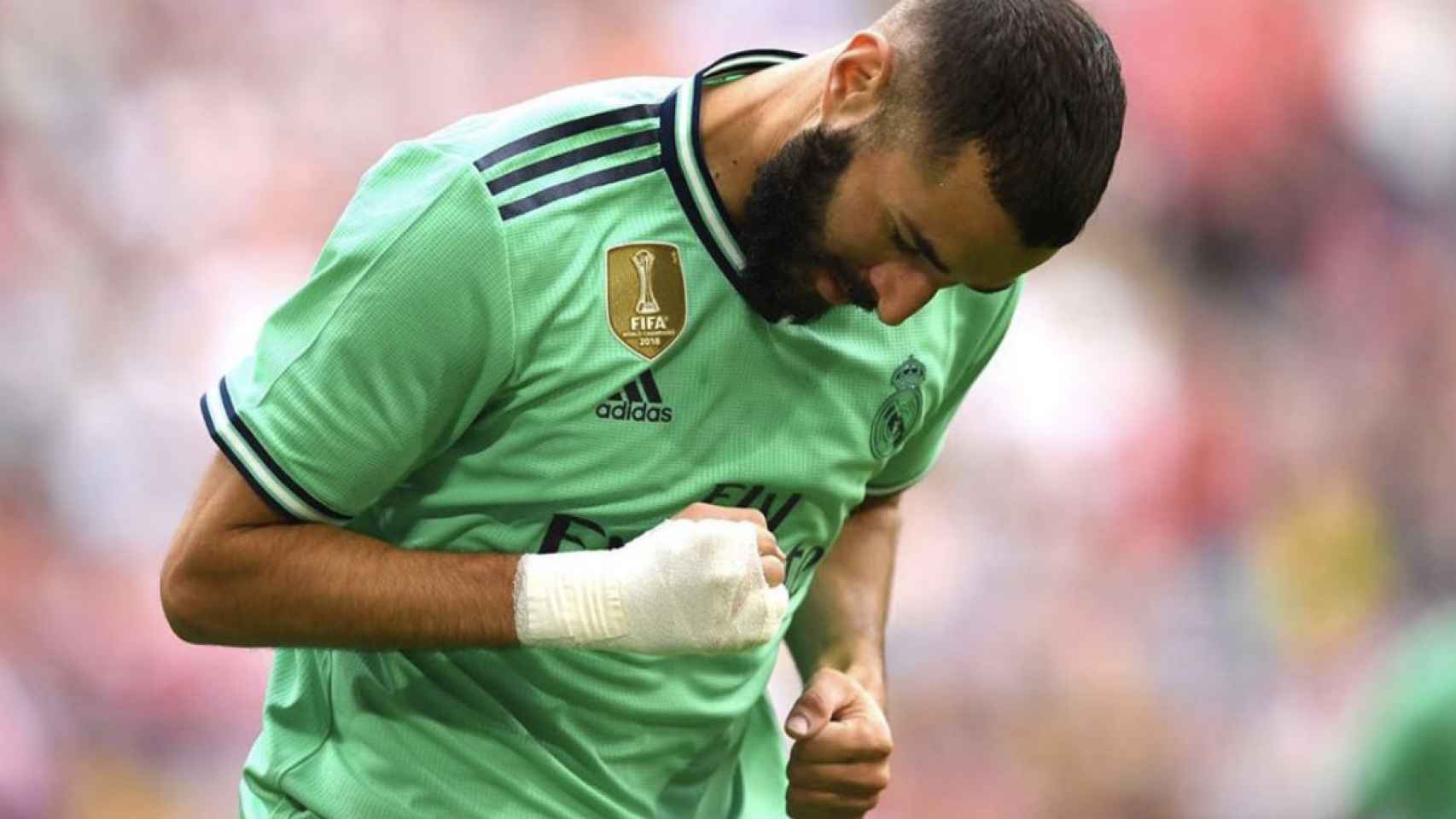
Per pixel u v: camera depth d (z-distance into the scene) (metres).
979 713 30.72
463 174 10.35
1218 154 39.97
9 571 28.80
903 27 9.95
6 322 31.14
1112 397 34.94
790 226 10.28
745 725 12.54
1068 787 30.81
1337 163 40.84
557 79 38.03
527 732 11.47
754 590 10.42
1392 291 40.31
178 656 28.42
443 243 10.26
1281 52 40.72
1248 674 33.56
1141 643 32.75
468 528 11.05
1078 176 9.77
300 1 36.16
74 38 34.34
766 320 10.78
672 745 11.78
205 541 10.55
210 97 35.03
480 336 10.37
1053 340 35.25
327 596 10.55
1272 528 35.47
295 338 10.47
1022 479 33.31
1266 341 38.34
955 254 9.89
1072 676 31.58
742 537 10.40
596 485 10.82
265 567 10.53
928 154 9.73
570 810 11.55
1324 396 38.06
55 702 27.98
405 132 36.56
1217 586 34.06
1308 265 39.94
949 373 12.15
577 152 10.61
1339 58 41.44
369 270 10.29
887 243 10.02
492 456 10.85
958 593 31.50
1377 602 35.91
